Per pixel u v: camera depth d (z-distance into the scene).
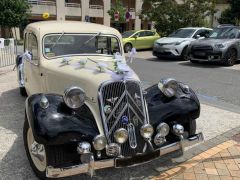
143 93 4.39
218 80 10.87
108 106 4.07
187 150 5.17
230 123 6.50
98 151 3.91
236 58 14.30
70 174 3.73
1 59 14.58
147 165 4.70
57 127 3.76
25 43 6.95
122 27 48.12
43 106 3.94
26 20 35.66
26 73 6.86
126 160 3.96
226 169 4.57
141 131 4.12
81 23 6.23
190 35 16.66
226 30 15.12
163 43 16.20
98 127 4.02
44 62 5.48
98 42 5.82
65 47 5.61
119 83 4.11
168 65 14.39
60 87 5.01
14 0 32.00
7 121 6.41
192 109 4.59
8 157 4.88
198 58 14.29
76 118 3.96
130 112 4.14
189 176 4.39
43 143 3.72
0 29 35.41
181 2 26.31
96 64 4.93
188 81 10.65
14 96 8.31
